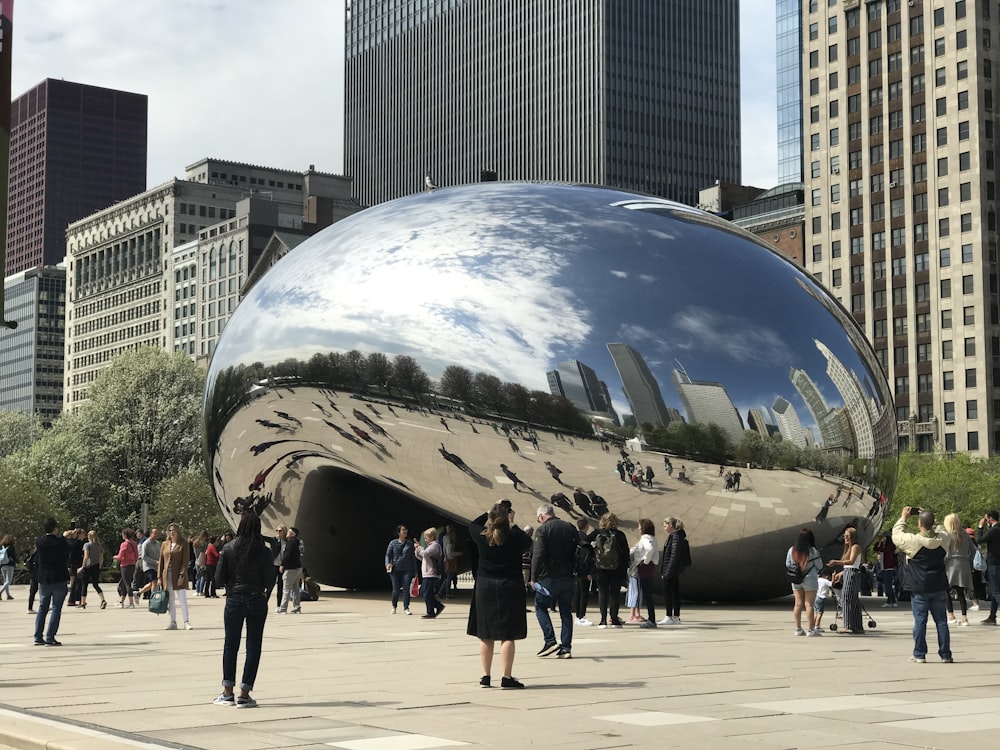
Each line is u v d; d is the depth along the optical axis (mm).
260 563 9164
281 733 7668
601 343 18203
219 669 11766
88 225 180875
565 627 12438
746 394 18094
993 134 92312
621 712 8477
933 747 6898
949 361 92375
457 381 18656
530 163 167750
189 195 158000
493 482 18906
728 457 17938
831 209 101438
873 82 98750
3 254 15539
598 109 159000
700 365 18094
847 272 99875
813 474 18406
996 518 18250
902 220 96125
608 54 159750
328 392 19953
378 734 7578
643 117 162500
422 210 20500
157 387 68250
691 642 14117
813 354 18703
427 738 7398
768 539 18828
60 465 65062
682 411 17938
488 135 174500
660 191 163500
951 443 91688
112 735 7625
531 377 18281
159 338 157125
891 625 17250
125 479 66750
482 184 21141
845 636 15094
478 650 13391
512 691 9680
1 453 101250
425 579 18719
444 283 19203
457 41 180625
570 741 7234
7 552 29453
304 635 15539
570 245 19031
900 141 96562
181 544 17812
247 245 133000
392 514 23484
